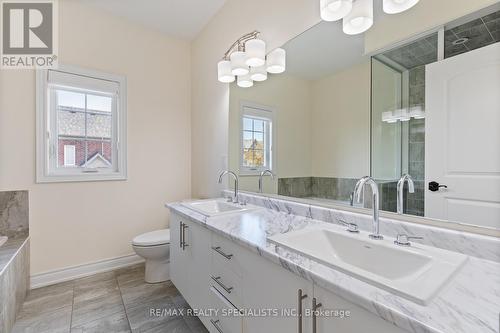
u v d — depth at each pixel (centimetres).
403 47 109
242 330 114
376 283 67
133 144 264
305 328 82
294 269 82
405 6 106
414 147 105
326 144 145
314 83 151
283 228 127
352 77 131
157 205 280
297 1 160
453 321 52
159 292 206
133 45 264
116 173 253
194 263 159
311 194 154
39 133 214
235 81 219
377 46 119
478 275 73
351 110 132
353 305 68
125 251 259
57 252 224
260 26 190
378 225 105
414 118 105
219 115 241
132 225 264
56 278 222
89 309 182
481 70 86
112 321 169
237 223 138
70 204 230
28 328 161
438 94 97
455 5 93
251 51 172
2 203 201
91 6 238
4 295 147
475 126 88
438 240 93
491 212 84
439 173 97
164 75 285
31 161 212
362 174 127
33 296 199
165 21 263
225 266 127
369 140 124
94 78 240
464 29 90
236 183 203
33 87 212
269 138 185
